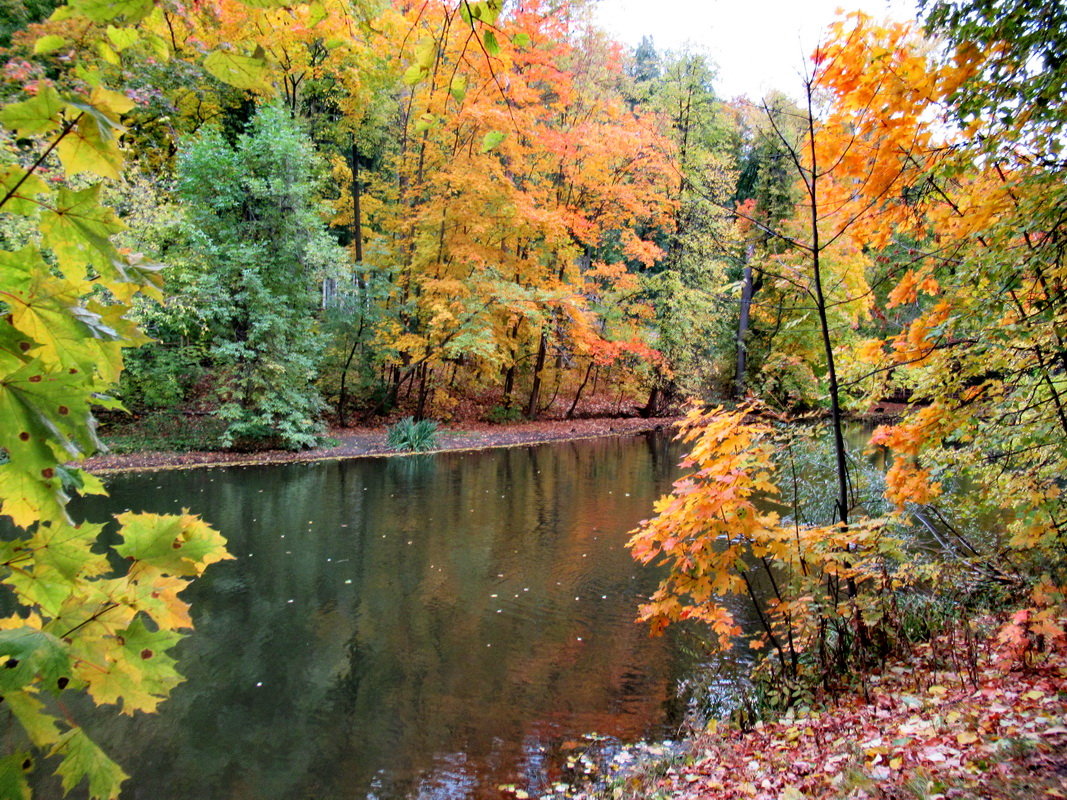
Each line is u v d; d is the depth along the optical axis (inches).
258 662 193.5
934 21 121.3
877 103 134.6
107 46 40.4
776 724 139.2
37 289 36.0
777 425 164.2
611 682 183.3
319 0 61.7
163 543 43.2
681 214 789.9
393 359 645.3
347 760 147.0
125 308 39.5
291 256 530.9
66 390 33.4
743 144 848.3
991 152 126.5
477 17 59.3
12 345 33.8
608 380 896.3
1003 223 120.0
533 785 137.2
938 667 141.1
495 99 514.6
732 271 850.1
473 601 242.2
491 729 159.9
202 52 76.6
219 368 543.8
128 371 516.4
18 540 37.5
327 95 642.2
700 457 147.6
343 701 172.6
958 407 147.3
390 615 228.5
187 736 156.1
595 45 702.5
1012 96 118.1
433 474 479.2
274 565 275.1
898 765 93.7
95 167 37.7
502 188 589.6
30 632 35.8
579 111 720.3
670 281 785.6
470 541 314.3
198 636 210.4
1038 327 124.3
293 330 542.9
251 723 162.1
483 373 776.9
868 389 164.4
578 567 279.7
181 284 480.4
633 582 263.3
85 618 40.1
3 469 32.7
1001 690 117.0
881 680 143.6
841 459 162.1
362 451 561.3
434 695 175.9
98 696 40.3
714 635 214.8
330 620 224.1
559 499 404.2
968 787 80.4
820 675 153.7
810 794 93.8
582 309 702.5
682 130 804.0
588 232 705.6
